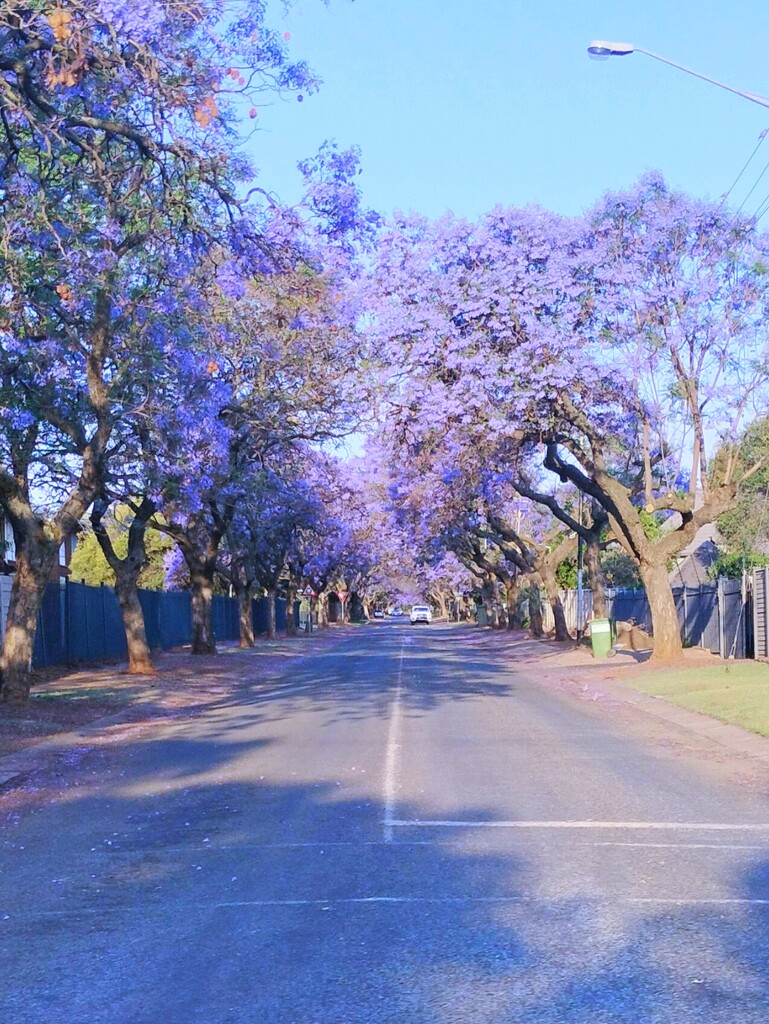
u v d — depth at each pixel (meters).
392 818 10.56
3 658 21.22
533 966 6.25
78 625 35.31
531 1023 5.42
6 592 29.91
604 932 6.87
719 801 11.43
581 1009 5.59
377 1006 5.69
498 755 14.81
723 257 26.02
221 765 14.51
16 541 21.25
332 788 12.37
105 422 19.94
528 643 48.62
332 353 26.08
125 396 20.72
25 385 18.59
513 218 26.53
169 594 48.69
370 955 6.50
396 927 7.05
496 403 26.69
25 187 15.93
